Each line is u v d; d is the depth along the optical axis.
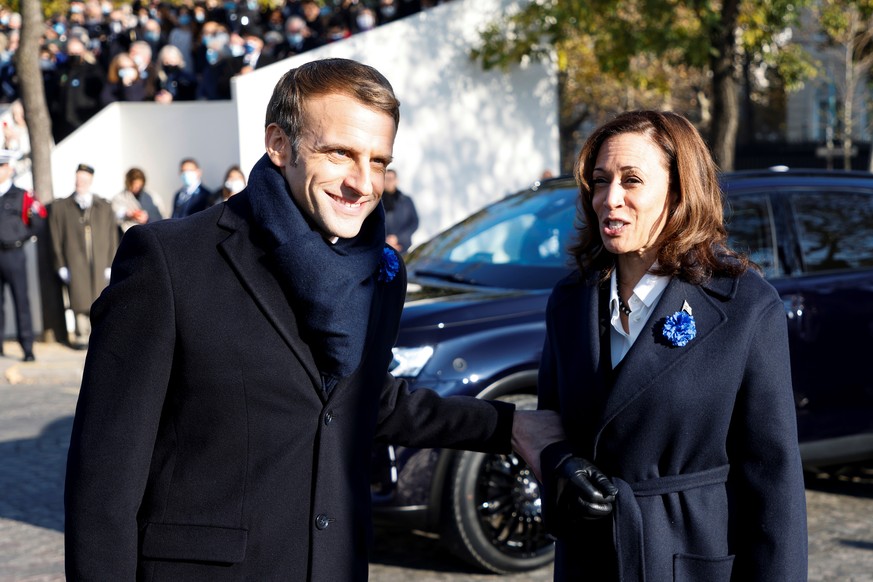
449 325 4.47
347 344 1.99
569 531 2.20
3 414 8.05
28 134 11.60
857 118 25.52
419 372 4.33
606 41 12.97
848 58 21.56
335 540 2.01
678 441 2.14
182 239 1.98
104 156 12.45
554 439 2.29
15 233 9.94
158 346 1.92
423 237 12.63
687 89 25.91
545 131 13.14
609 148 2.21
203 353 1.93
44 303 11.01
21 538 5.10
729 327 2.14
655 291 2.21
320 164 1.96
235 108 11.66
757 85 30.17
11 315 11.74
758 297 2.17
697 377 2.12
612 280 2.28
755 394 2.14
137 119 12.39
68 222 10.57
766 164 23.67
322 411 2.01
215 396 1.94
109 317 1.94
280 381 1.97
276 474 1.96
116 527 1.88
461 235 5.52
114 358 1.93
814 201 5.26
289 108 1.98
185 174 10.71
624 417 2.15
